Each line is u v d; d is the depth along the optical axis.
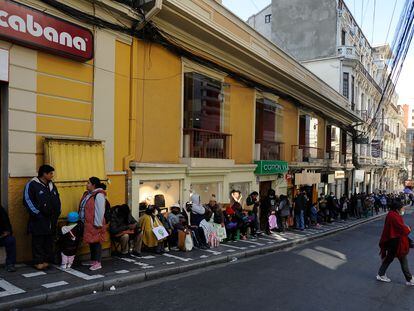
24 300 5.04
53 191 6.50
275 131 16.20
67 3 7.33
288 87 16.84
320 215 19.05
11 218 6.50
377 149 39.34
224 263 8.65
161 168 9.58
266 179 15.34
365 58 35.50
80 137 7.70
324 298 6.22
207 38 11.02
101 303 5.41
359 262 9.55
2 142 6.55
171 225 9.42
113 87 8.40
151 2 8.62
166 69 9.98
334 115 23.83
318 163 20.58
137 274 6.65
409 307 6.01
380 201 31.00
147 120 9.38
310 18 28.89
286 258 9.65
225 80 12.65
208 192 12.04
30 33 6.61
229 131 12.81
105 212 6.93
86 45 7.66
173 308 5.35
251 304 5.71
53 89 7.19
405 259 7.40
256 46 13.82
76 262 7.21
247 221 12.21
